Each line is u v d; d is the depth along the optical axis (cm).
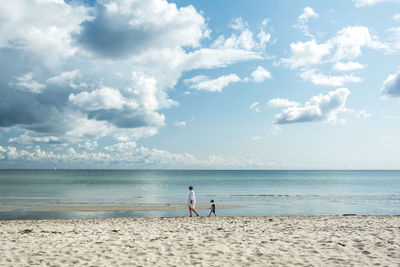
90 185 5831
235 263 655
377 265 632
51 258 689
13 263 649
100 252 746
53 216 1898
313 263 649
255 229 1139
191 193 1722
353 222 1413
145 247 799
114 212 2089
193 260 677
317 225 1288
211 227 1227
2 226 1293
